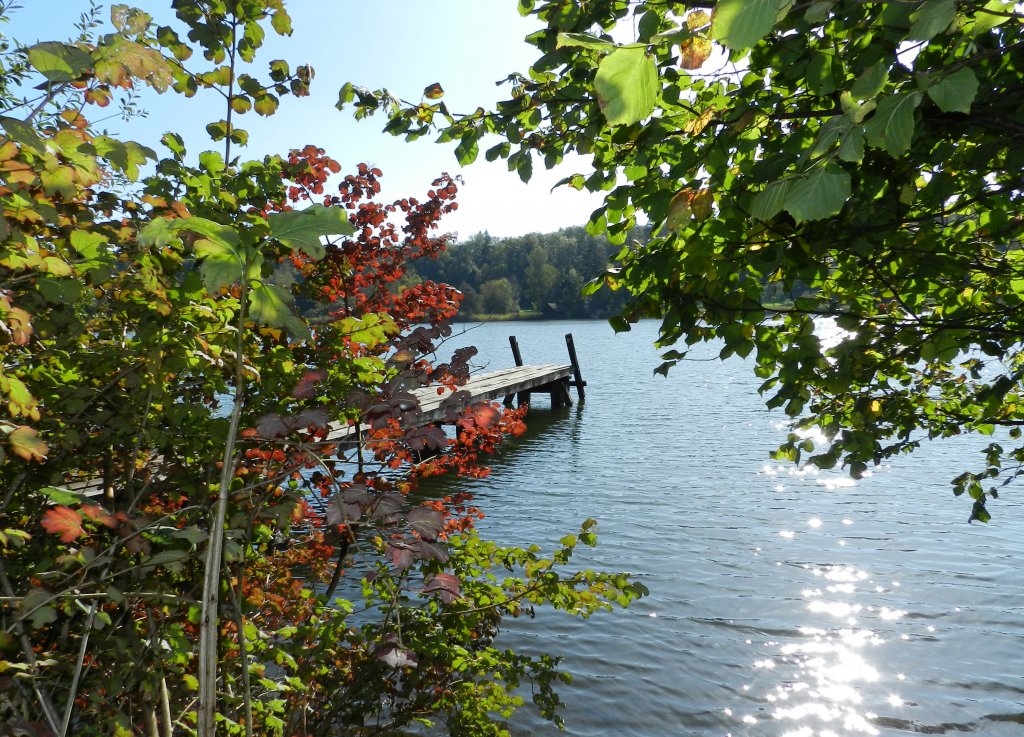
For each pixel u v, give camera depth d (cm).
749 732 571
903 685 632
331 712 333
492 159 280
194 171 304
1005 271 266
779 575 890
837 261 278
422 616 341
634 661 675
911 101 120
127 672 206
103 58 175
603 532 1083
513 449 1773
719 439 1828
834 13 185
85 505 183
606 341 6544
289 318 153
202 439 259
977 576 861
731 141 216
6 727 169
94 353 246
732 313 247
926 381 354
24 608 174
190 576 252
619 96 116
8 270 203
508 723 568
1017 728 567
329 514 192
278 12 316
